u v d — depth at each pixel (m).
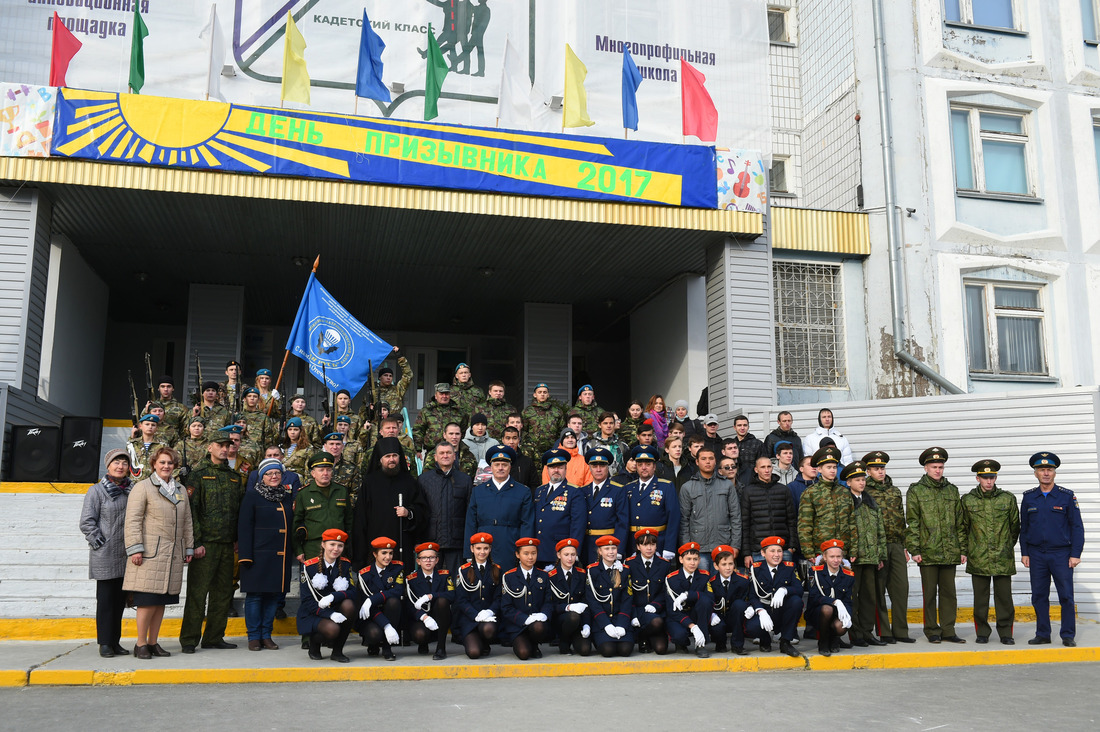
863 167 15.56
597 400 20.97
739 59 15.48
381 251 14.98
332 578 7.73
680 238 14.29
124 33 13.59
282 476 8.85
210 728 5.38
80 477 11.48
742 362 13.95
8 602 9.16
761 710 6.00
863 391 15.08
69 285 14.70
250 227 13.77
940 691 6.76
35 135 11.74
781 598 8.09
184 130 12.03
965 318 15.23
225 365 16.58
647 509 8.84
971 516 9.23
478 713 5.83
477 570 8.09
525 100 13.61
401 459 8.79
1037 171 15.98
